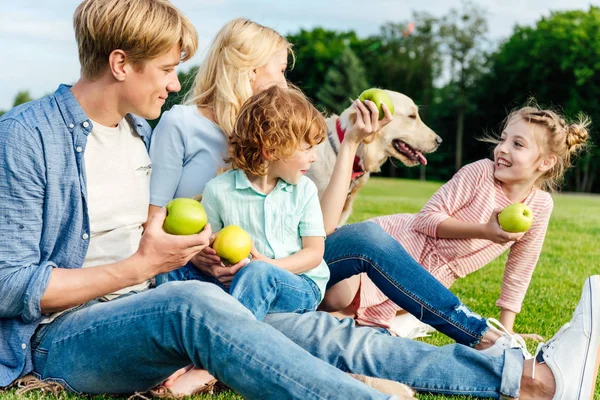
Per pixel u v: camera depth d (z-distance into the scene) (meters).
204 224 2.51
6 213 2.28
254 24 3.53
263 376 2.03
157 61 2.44
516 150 3.71
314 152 3.06
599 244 7.77
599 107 43.78
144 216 2.82
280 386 2.01
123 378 2.33
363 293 3.58
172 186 3.29
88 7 2.39
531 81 45.47
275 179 3.09
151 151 3.30
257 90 3.53
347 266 3.20
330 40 57.22
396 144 6.34
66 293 2.26
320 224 3.09
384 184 28.02
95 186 2.57
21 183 2.29
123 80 2.46
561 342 2.56
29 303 2.24
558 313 4.35
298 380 2.00
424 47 50.09
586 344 2.53
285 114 2.88
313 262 3.02
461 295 4.82
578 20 47.12
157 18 2.39
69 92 2.46
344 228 3.28
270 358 2.03
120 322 2.22
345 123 4.94
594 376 2.53
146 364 2.28
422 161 6.35
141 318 2.19
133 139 2.80
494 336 2.91
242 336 2.06
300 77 56.03
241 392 2.08
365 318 3.66
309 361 2.04
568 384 2.50
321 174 4.95
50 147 2.35
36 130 2.34
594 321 2.54
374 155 6.09
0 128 2.32
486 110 47.69
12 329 2.34
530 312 4.35
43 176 2.33
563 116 4.05
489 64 48.25
